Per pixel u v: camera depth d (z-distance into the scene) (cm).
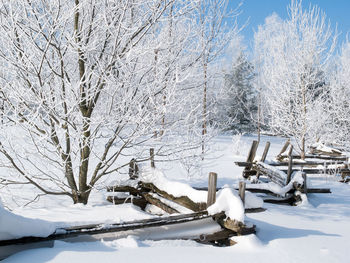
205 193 425
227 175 1009
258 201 409
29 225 296
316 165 1108
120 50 483
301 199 708
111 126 478
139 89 503
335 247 362
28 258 276
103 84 506
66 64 504
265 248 349
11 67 437
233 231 385
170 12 506
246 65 2828
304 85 1330
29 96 443
